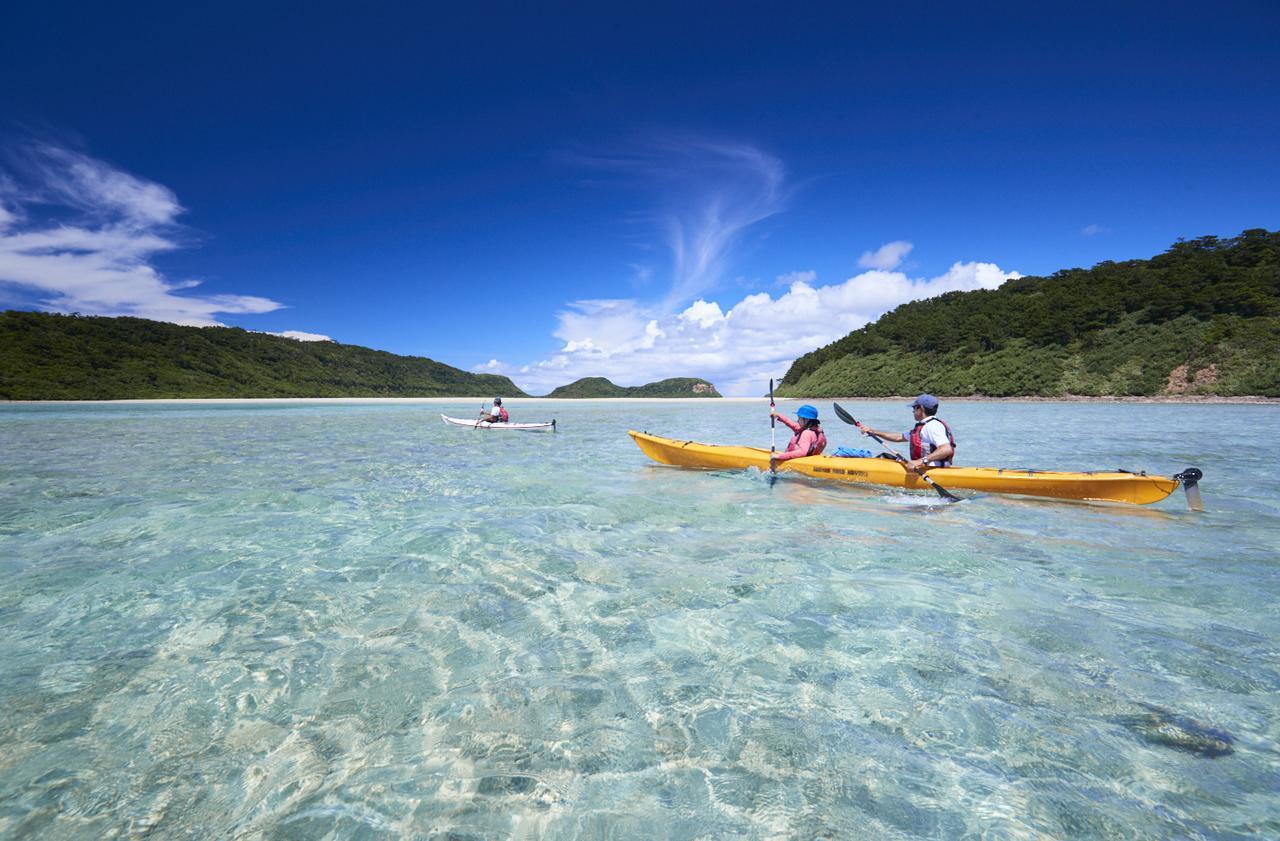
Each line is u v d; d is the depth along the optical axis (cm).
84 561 502
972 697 278
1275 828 194
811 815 204
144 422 2669
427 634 355
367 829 199
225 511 696
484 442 1628
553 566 485
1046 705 270
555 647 337
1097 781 219
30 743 246
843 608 389
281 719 265
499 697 283
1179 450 1295
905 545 541
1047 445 1423
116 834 197
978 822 199
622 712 270
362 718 266
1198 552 514
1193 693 279
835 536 573
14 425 2403
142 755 239
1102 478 702
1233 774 221
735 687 291
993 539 560
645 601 405
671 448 1038
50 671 309
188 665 316
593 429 2264
